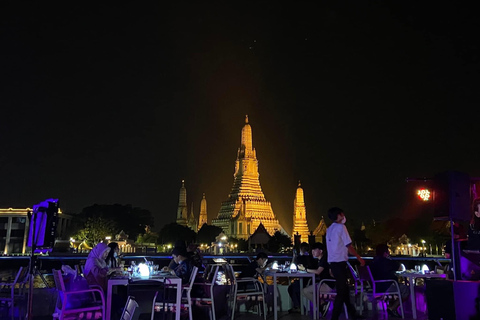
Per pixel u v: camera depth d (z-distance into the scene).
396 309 13.69
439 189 10.70
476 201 10.48
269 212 178.50
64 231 122.56
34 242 10.31
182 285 12.23
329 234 11.19
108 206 134.00
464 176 10.57
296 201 198.50
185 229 128.75
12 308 12.79
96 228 111.50
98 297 11.79
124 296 14.42
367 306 14.99
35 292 13.62
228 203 181.38
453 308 10.23
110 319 11.23
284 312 14.93
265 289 14.76
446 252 13.46
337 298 10.90
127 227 134.62
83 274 12.29
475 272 10.36
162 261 81.19
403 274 14.32
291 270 14.05
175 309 12.58
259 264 15.80
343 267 10.93
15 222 105.94
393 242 129.50
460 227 12.58
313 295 13.27
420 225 126.31
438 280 10.62
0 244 104.44
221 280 16.52
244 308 15.19
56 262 74.06
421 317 13.56
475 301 9.88
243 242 135.00
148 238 136.88
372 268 13.73
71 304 10.34
